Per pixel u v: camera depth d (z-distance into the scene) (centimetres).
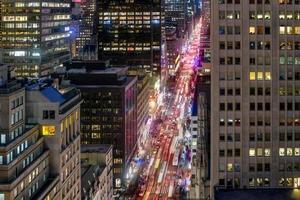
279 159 17325
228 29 17225
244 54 17238
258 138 17325
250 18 17188
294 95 17238
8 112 14188
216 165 17425
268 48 17225
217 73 17325
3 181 13662
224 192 14175
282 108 17275
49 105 16512
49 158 16700
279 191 14162
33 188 15238
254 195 13938
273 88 17238
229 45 17262
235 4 17150
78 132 19412
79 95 19938
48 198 15912
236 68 17288
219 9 17188
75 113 18988
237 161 17388
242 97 17300
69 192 18088
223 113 17362
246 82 17288
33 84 17762
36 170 15488
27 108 16538
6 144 13912
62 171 17200
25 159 14888
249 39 17225
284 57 17225
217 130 17400
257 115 17312
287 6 17100
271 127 17300
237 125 17362
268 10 17125
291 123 17300
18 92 15025
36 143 15812
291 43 17188
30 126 16088
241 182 17400
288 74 17238
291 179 17325
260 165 17375
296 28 17162
